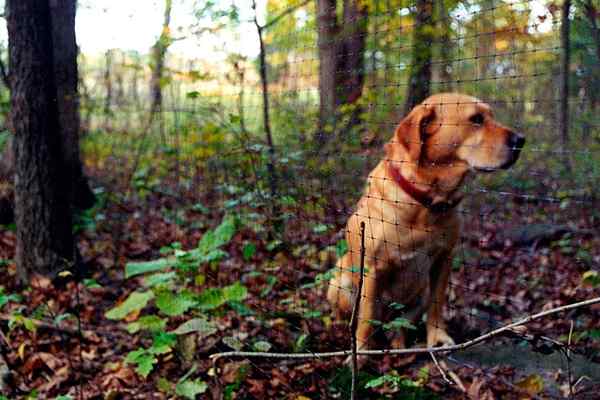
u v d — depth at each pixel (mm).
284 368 1763
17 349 1884
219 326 1932
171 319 2010
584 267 2463
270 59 3627
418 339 2006
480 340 1290
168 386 1652
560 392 1628
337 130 2686
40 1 2299
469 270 2488
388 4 2309
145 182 3479
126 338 1999
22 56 2299
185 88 4438
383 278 1880
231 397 1619
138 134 4457
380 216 1842
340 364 1785
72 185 3119
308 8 3225
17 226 2377
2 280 2385
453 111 1795
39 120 2320
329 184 2373
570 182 3352
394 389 1641
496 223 3033
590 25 2342
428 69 2484
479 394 1602
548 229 2896
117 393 1686
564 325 1957
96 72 5516
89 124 4414
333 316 2004
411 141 1810
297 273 2236
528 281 2408
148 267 1859
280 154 2635
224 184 2664
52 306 2162
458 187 1812
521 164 3574
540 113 3430
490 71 2383
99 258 2672
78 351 1906
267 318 1994
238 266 2363
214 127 2953
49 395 1707
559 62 2893
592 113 3227
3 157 2990
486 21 1999
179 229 2988
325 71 2451
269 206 2285
